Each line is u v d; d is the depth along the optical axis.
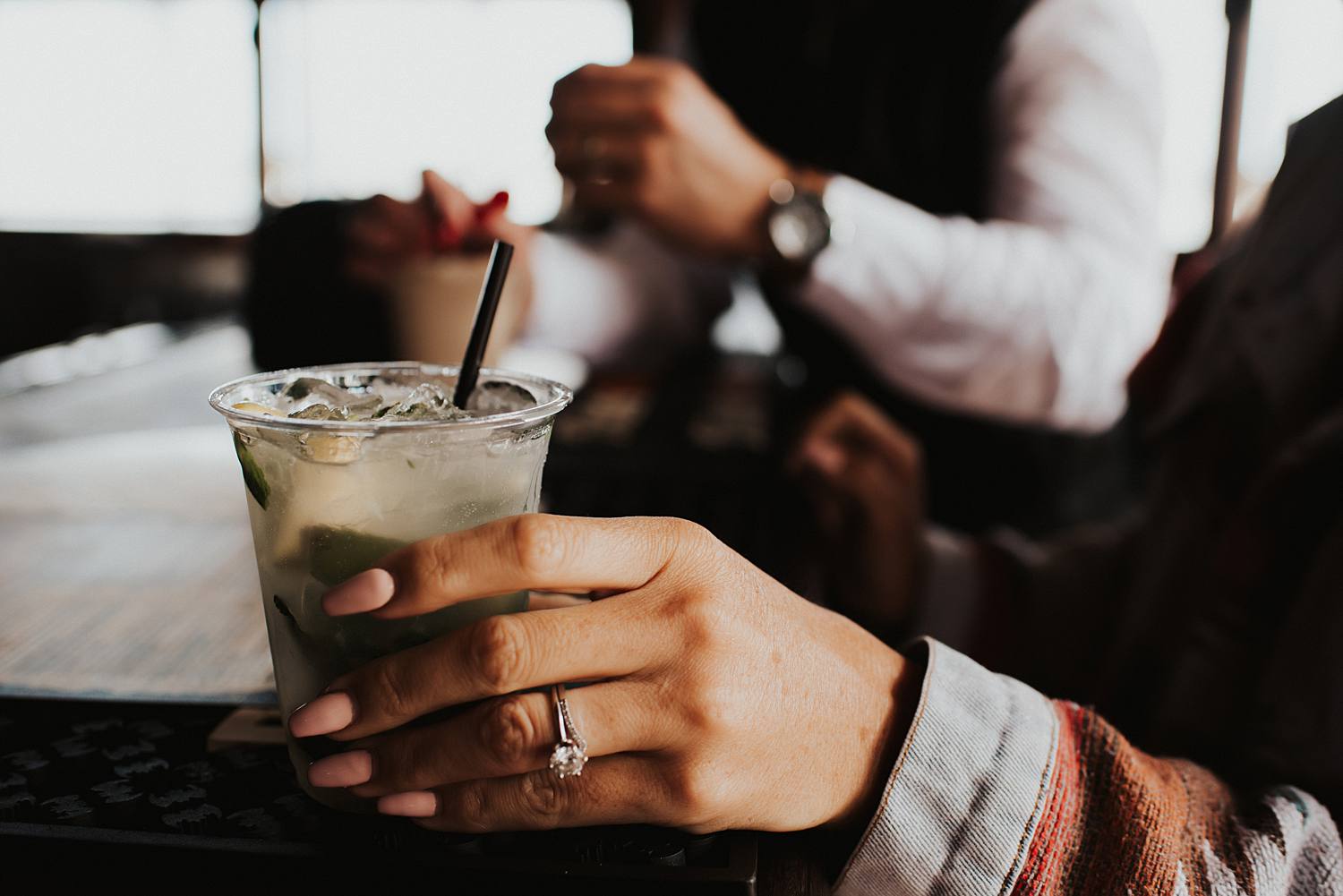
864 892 0.41
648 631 0.39
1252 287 0.63
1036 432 1.15
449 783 0.39
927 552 0.83
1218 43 1.66
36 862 0.41
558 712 0.38
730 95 1.35
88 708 0.49
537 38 3.87
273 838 0.41
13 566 0.68
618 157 0.91
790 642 0.41
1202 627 0.56
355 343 0.78
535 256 1.48
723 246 0.96
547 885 0.40
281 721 0.47
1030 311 0.98
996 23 1.05
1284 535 0.54
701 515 0.76
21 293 2.17
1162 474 0.68
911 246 0.96
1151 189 1.06
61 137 3.71
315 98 3.83
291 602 0.40
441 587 0.38
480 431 0.39
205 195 3.80
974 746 0.42
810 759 0.41
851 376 1.22
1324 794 0.48
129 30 3.62
